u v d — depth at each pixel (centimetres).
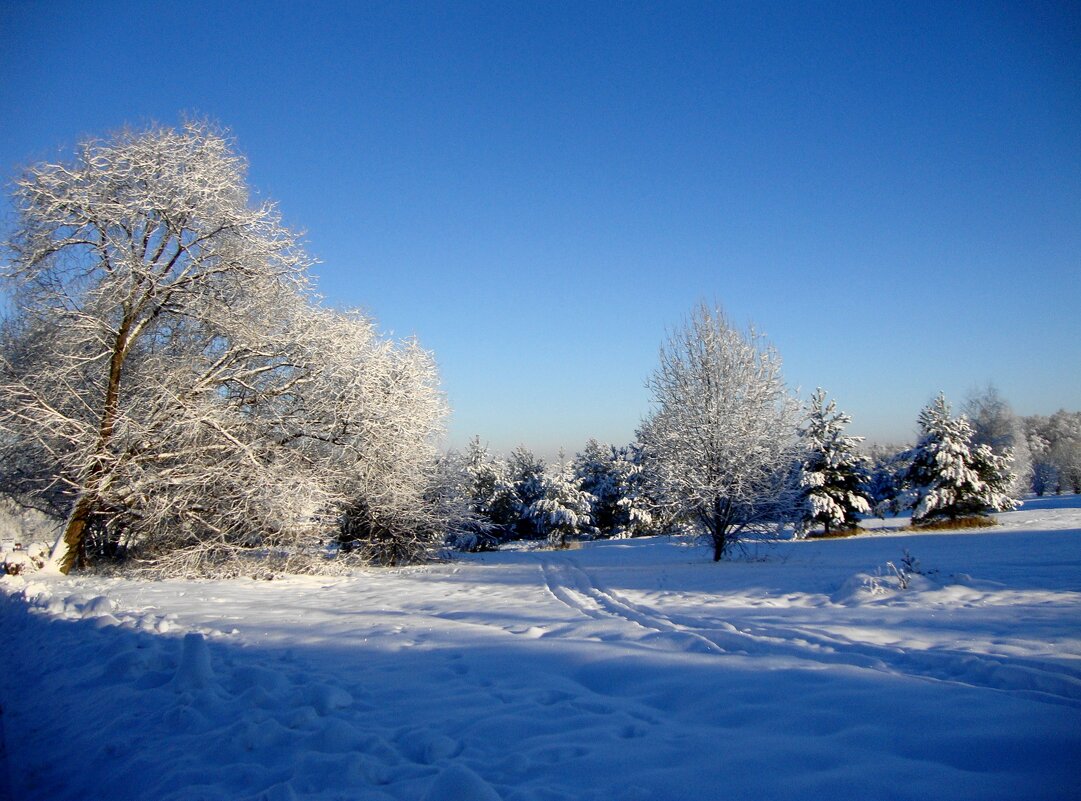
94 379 1819
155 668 645
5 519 2266
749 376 2206
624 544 3838
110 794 414
